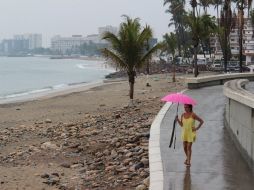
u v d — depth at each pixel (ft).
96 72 471.21
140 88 182.60
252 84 113.70
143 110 92.48
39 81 313.32
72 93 173.99
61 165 50.24
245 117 39.17
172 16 402.72
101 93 166.09
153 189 29.81
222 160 38.27
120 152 51.19
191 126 36.81
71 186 41.16
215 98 83.20
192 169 35.35
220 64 311.47
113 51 97.30
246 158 38.09
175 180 32.35
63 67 620.90
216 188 30.53
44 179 44.39
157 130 50.60
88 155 54.80
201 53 433.48
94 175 44.34
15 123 94.12
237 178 32.96
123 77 325.83
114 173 43.45
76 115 102.06
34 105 131.03
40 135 73.41
